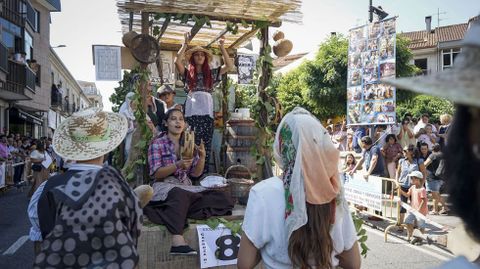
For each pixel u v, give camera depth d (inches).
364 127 460.1
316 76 882.1
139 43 161.5
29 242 273.4
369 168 336.2
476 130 34.5
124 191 87.7
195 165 166.7
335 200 80.2
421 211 281.4
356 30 415.5
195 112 196.7
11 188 588.1
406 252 249.4
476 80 29.4
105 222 80.1
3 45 646.5
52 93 1310.3
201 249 136.1
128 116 196.9
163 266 133.8
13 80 733.3
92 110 110.8
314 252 76.6
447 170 37.3
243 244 84.0
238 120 193.8
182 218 136.9
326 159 78.3
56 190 83.5
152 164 152.7
